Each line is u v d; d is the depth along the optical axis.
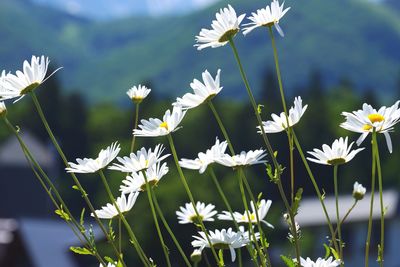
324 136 67.75
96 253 2.28
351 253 33.12
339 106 72.56
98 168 2.35
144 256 2.33
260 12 2.49
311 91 71.06
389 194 36.91
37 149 61.19
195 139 70.12
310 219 33.03
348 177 54.97
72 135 81.12
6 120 2.32
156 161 2.39
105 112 82.00
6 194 59.78
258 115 2.33
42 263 22.67
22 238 23.11
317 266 2.32
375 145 2.25
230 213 2.47
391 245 33.00
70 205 60.03
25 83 2.43
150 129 2.44
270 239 21.36
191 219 2.77
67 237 23.80
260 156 2.35
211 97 2.50
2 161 59.81
